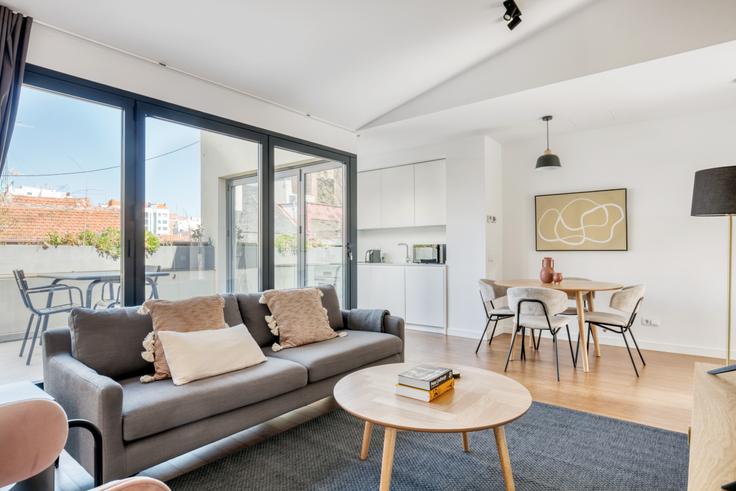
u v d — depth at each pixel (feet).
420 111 13.92
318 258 14.07
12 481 3.03
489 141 16.96
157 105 9.73
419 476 6.64
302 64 10.77
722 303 13.62
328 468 6.93
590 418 8.81
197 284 10.64
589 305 14.21
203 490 6.30
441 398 6.07
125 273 9.08
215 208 11.09
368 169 20.48
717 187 7.53
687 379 11.35
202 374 7.22
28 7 7.48
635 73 10.80
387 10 9.35
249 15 8.68
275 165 12.70
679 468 6.84
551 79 11.44
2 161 7.23
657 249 14.67
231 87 11.27
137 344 7.61
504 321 17.85
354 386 6.61
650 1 10.12
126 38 8.72
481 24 10.59
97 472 4.69
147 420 5.93
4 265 7.70
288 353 9.05
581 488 6.30
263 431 8.43
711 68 10.53
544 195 16.92
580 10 10.98
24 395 5.63
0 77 7.19
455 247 17.35
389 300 19.25
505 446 5.95
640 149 14.98
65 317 8.39
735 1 9.20
